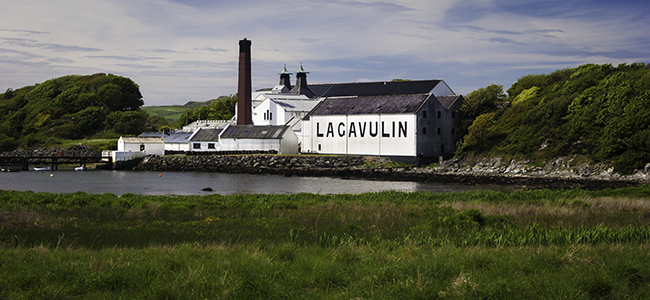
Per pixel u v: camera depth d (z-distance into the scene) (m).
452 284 16.27
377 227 28.61
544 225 28.36
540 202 43.81
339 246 21.91
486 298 15.07
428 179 88.44
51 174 102.81
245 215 35.44
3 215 30.62
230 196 53.59
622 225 29.05
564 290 15.16
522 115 101.31
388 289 15.70
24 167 117.06
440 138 109.19
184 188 77.19
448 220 29.30
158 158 118.94
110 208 38.06
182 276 16.78
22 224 28.17
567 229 26.48
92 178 95.31
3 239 23.94
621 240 23.69
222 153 119.81
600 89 92.31
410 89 156.38
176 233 26.61
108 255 20.19
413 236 25.20
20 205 38.16
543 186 75.94
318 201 47.72
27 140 177.12
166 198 50.41
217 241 24.17
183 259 19.22
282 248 20.91
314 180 90.62
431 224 28.89
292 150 125.00
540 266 17.86
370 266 18.25
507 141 96.94
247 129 127.19
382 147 107.69
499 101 117.62
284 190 74.94
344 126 112.94
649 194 49.31
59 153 144.62
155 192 71.75
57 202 42.53
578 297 14.86
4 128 194.00
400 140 105.44
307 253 21.00
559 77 122.19
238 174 104.69
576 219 31.02
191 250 20.88
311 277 16.98
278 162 109.19
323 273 17.12
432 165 101.88
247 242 23.84
